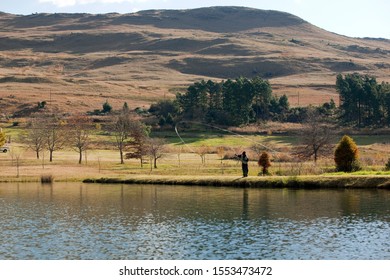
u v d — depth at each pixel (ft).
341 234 220.43
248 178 363.56
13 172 463.42
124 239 218.18
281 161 516.73
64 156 620.08
